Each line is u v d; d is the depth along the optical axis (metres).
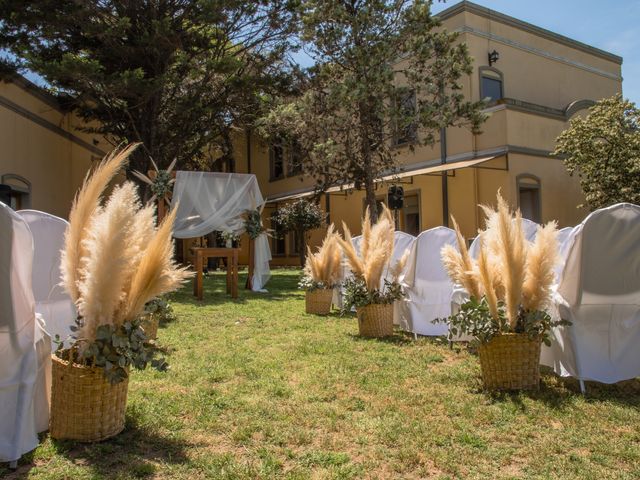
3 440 2.86
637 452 3.04
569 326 4.24
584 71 20.78
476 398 4.03
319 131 14.80
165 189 10.88
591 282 4.16
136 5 14.04
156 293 3.33
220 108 16.75
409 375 4.73
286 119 15.48
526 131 16.23
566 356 4.29
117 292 3.12
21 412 2.92
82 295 3.19
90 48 14.65
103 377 3.17
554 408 3.77
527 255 4.20
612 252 4.12
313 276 8.75
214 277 16.39
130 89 12.81
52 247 4.29
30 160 15.30
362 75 13.73
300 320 7.95
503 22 18.12
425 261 6.57
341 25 13.66
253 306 9.54
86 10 12.79
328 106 14.59
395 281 6.75
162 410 3.78
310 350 5.75
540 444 3.19
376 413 3.76
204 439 3.32
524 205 16.73
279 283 14.50
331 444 3.24
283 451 3.14
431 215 18.06
